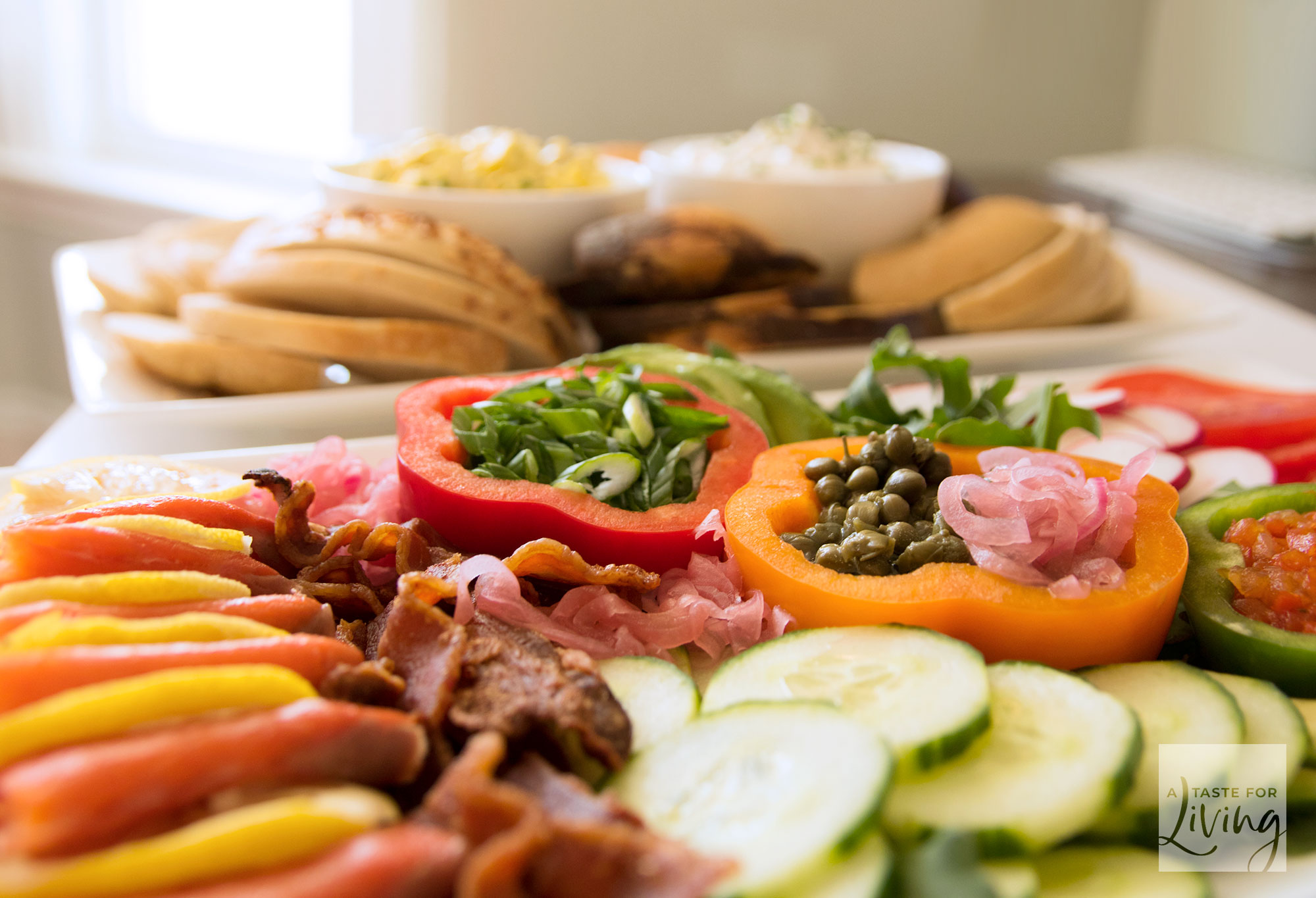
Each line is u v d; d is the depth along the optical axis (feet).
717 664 3.67
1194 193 11.25
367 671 2.87
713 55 11.73
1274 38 12.45
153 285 6.70
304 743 2.45
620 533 3.87
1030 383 6.08
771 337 6.45
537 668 2.96
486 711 2.84
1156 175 11.97
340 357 5.66
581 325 7.30
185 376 5.82
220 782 2.35
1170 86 13.73
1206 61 13.30
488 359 5.96
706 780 2.74
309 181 12.59
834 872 2.50
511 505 3.92
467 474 4.06
